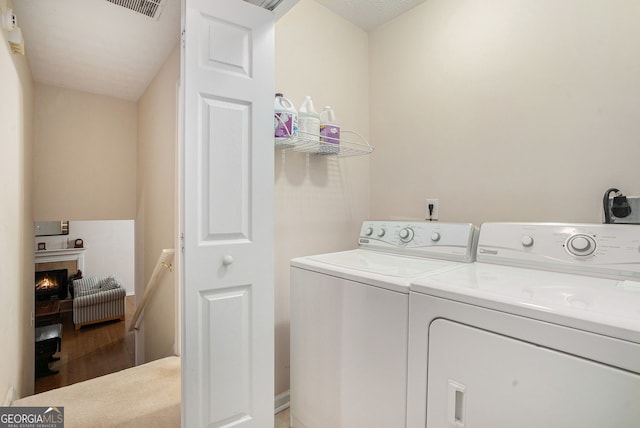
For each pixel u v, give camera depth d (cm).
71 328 570
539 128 149
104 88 356
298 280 150
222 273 129
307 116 163
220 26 128
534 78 150
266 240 141
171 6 208
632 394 65
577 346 73
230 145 131
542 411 77
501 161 162
